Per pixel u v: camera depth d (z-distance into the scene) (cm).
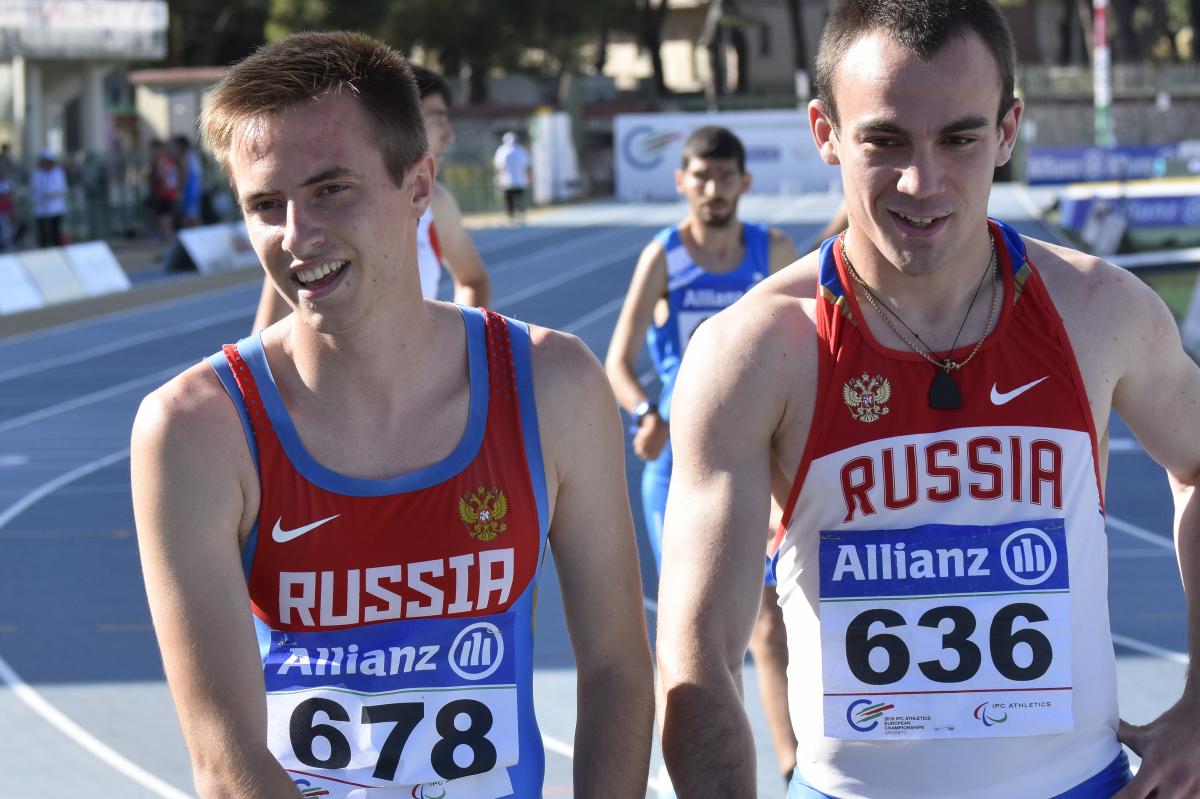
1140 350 397
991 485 377
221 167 359
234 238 4700
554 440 378
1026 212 5441
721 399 384
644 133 7569
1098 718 387
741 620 373
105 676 1030
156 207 5034
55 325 3269
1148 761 387
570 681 980
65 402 2339
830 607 381
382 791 365
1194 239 4444
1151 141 7850
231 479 358
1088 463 385
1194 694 392
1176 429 410
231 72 351
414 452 366
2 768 857
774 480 397
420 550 364
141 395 2392
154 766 862
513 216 6081
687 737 358
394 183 353
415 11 7788
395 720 366
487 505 367
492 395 373
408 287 362
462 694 369
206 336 3083
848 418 380
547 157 7519
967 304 384
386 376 362
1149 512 1495
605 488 388
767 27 12719
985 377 380
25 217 4900
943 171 360
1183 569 411
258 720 352
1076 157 6256
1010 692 376
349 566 362
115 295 3853
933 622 377
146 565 358
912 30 355
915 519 379
